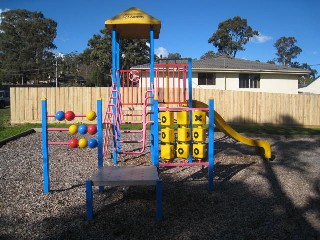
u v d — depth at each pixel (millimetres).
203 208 4711
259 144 8148
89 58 48875
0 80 57656
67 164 7375
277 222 4223
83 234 3852
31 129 13289
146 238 3756
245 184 5969
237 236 3812
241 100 18312
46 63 68125
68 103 16844
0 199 5023
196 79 22984
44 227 4039
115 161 7512
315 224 4160
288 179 6328
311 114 18531
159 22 7547
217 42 54406
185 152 6012
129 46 39875
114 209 4641
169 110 5801
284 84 23672
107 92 16812
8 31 66625
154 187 5676
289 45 72750
